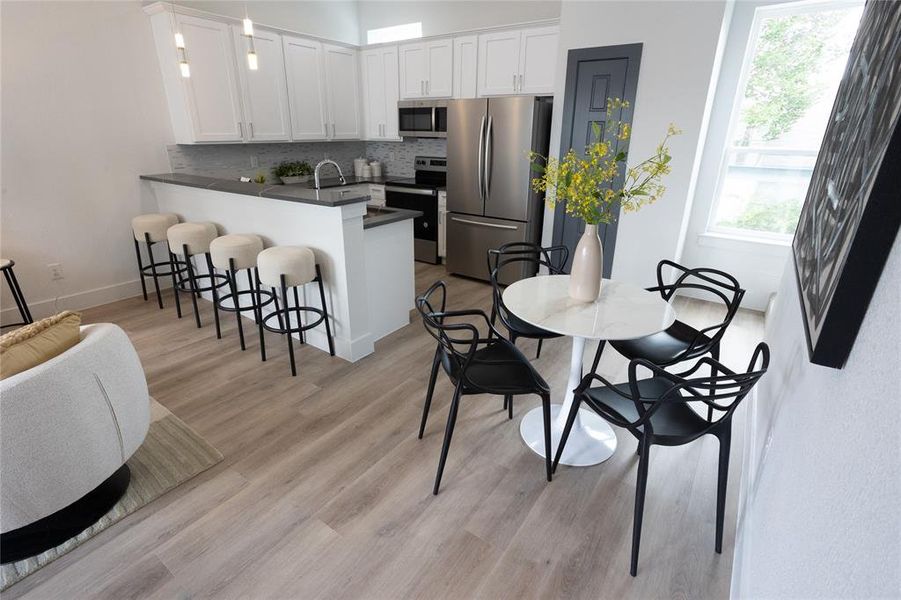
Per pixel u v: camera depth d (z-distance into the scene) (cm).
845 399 87
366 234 301
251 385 270
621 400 179
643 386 187
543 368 292
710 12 293
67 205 359
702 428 161
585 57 344
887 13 115
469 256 464
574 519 180
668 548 168
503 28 422
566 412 227
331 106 515
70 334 160
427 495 191
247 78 428
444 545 169
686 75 311
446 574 158
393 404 253
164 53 381
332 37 536
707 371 290
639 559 164
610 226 371
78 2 337
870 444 69
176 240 330
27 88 326
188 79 386
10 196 331
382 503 187
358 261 287
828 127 190
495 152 415
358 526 176
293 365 279
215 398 256
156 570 158
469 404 253
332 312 299
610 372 289
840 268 90
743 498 180
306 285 307
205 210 361
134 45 371
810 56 344
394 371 287
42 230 350
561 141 373
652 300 208
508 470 205
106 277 392
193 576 156
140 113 386
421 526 176
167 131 407
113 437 168
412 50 488
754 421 210
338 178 573
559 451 196
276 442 221
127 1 361
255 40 427
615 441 222
